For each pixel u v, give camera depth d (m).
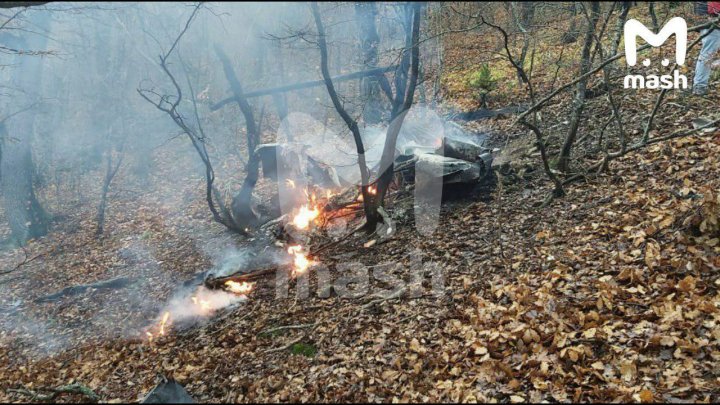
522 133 10.12
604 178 7.52
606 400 3.92
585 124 9.46
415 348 5.09
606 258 5.72
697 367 4.02
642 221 6.14
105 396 5.53
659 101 6.83
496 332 4.95
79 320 8.04
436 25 10.06
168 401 3.99
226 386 5.20
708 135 7.46
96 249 11.51
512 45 13.41
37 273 10.59
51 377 6.31
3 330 8.14
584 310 5.04
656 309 4.67
